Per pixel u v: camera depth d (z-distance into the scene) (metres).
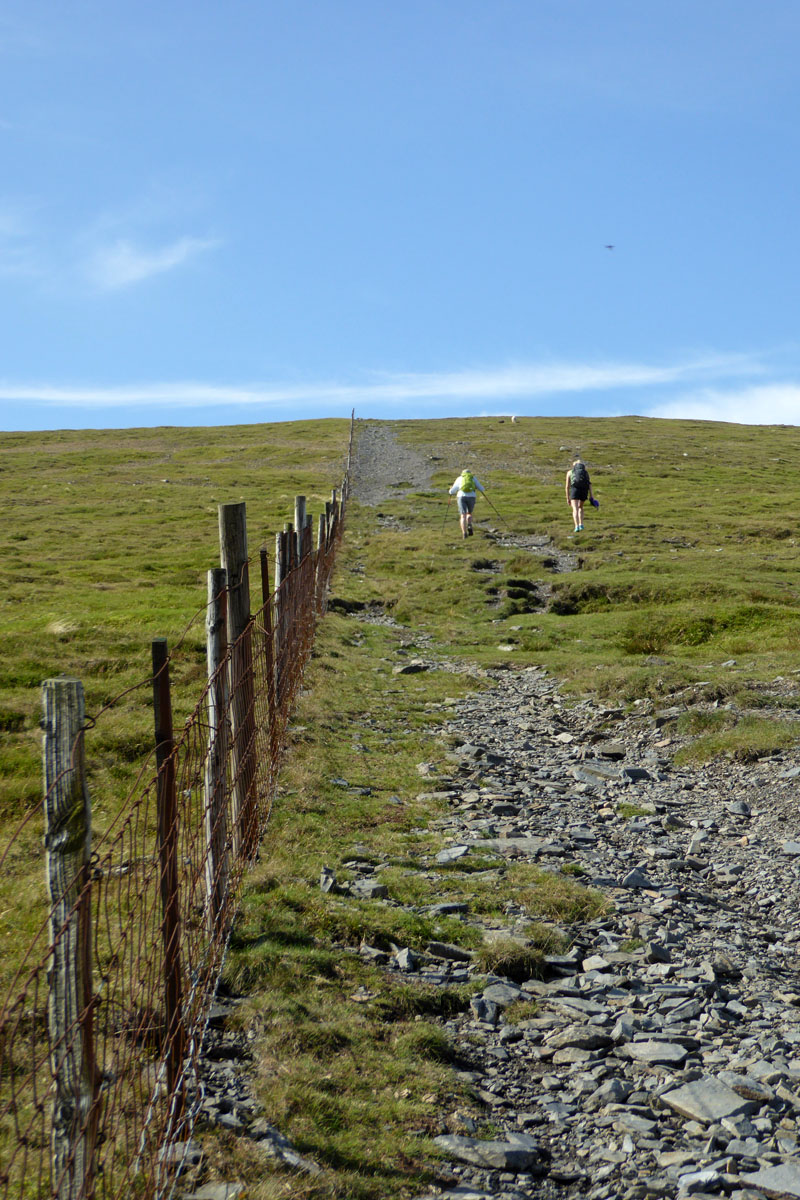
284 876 8.71
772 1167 5.02
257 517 49.59
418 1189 4.87
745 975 7.77
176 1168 4.62
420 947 7.86
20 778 11.49
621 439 95.75
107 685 15.65
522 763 14.61
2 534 48.44
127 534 48.50
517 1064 6.34
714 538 42.47
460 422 113.31
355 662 21.39
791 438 102.81
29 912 7.66
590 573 32.81
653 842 11.25
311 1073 5.66
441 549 39.62
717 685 17.28
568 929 8.55
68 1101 3.73
